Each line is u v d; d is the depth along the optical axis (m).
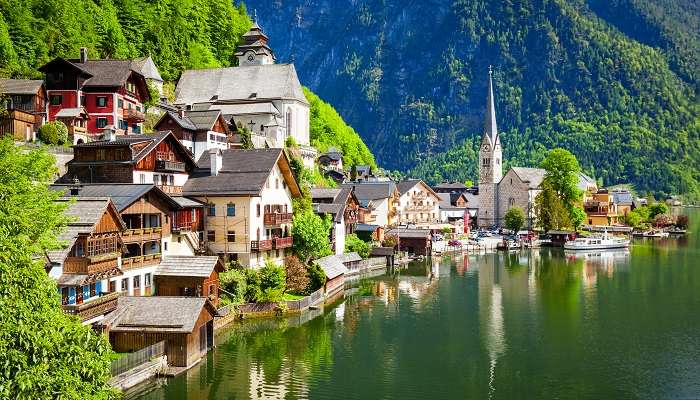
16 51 105.81
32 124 82.94
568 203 170.00
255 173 73.75
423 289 90.38
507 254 138.25
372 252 116.06
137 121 96.12
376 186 148.12
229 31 175.38
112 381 42.44
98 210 47.53
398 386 49.19
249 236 70.81
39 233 37.00
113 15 135.62
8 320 23.22
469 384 49.94
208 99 133.75
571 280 98.56
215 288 61.28
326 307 75.75
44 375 23.53
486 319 71.06
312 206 97.62
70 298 45.84
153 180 68.25
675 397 47.53
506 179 198.75
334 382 49.66
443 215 180.12
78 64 94.38
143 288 56.81
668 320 70.62
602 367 54.31
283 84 134.62
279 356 55.44
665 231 195.25
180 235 65.06
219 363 52.78
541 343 61.69
